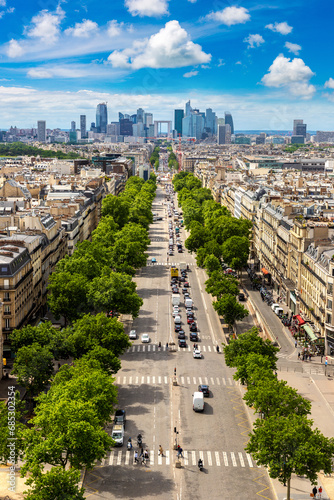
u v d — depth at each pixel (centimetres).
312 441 16775
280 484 18850
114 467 19812
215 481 19088
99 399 19250
